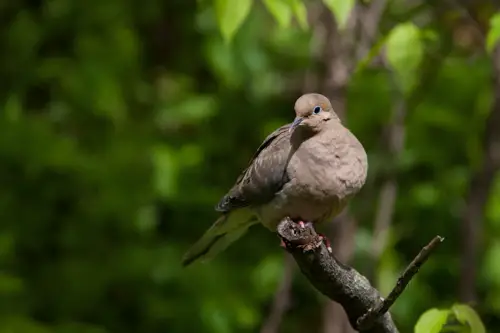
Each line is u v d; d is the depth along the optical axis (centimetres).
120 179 1212
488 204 1215
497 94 1113
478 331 679
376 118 1227
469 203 1137
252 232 1300
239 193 782
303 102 762
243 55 1223
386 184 1170
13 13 1267
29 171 1191
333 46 1037
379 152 1191
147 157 1215
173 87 1316
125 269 1194
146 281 1203
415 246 1280
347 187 749
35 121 1208
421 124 1266
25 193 1226
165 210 1268
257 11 1212
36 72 1232
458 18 1073
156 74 1320
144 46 1320
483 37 1081
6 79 1246
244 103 1288
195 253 862
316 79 1195
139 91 1274
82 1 1228
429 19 1040
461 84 1251
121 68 1229
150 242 1238
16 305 1188
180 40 1315
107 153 1216
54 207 1230
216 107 1288
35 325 1152
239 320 1193
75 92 1209
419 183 1293
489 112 1147
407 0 1087
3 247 1202
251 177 773
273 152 764
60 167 1204
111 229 1225
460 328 722
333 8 713
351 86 1173
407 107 1168
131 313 1222
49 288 1217
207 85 1345
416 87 1037
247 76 1231
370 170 1177
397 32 806
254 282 1241
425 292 1212
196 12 1262
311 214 762
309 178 742
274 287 1237
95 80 1196
